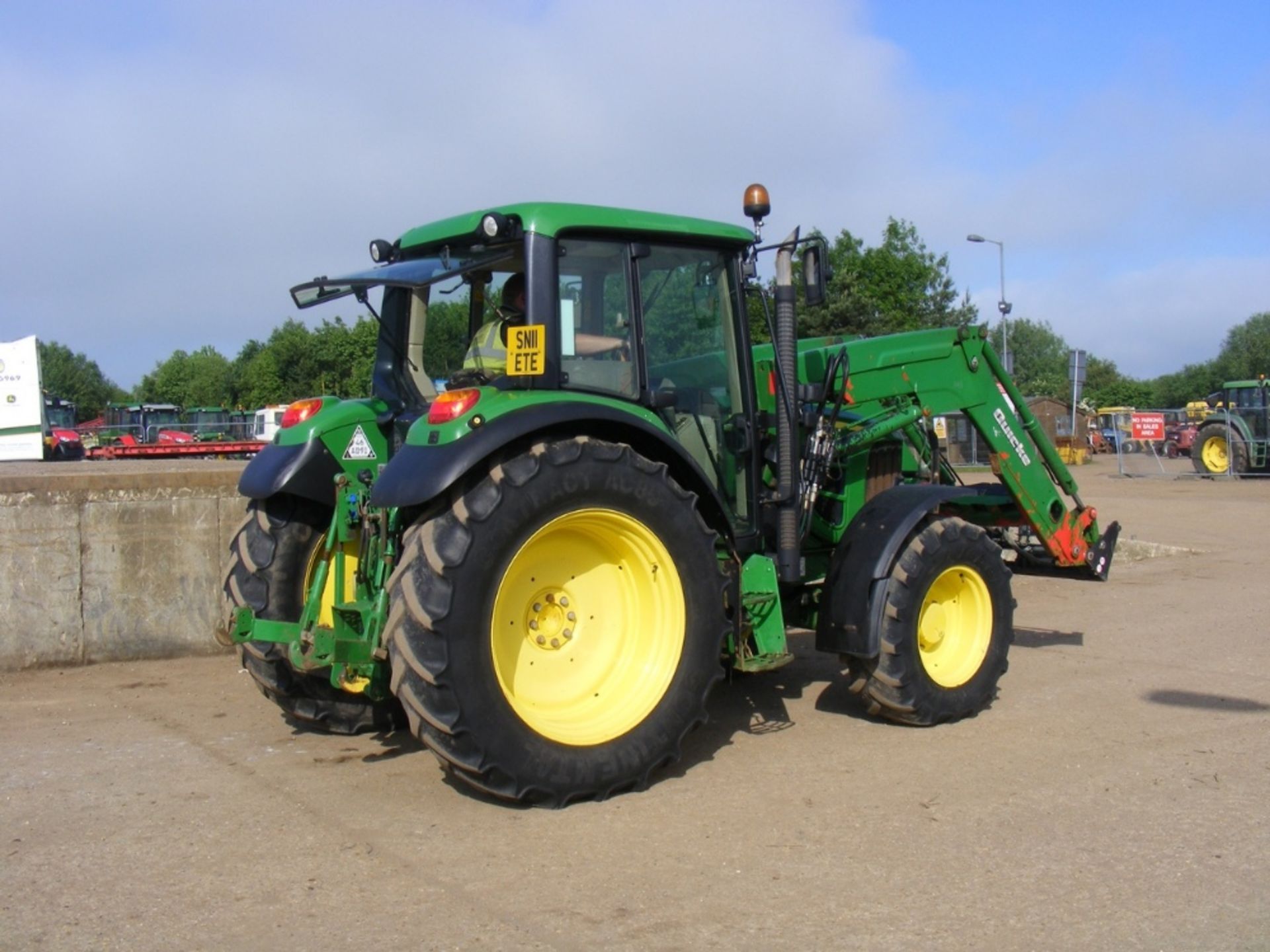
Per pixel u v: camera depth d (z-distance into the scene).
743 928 3.30
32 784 4.72
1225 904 3.46
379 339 5.48
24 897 3.57
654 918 3.37
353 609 4.57
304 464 5.15
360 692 5.30
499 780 4.16
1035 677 6.57
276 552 5.23
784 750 5.12
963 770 4.80
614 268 4.81
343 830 4.14
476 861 3.82
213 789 4.64
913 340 6.34
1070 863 3.78
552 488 4.22
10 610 6.94
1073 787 4.57
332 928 3.33
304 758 5.09
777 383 5.31
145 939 3.27
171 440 38.12
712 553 4.66
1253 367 91.00
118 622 7.22
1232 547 12.75
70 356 96.81
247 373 61.88
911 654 5.32
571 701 4.52
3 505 6.91
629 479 4.42
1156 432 28.58
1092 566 7.03
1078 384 20.73
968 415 6.54
